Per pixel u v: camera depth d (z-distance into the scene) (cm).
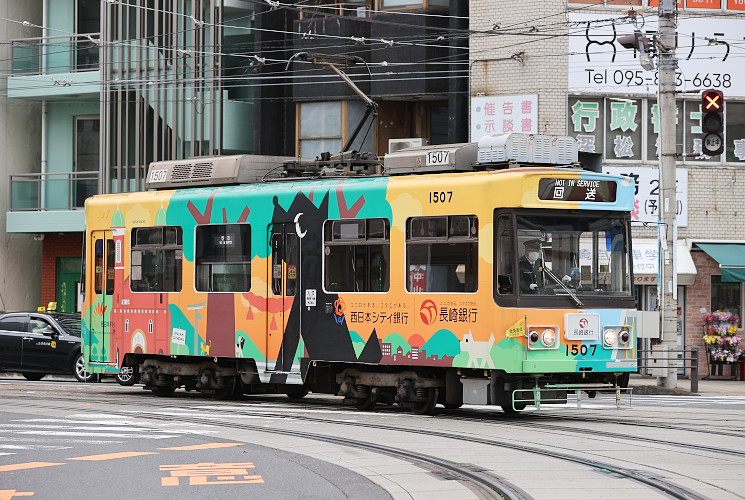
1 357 3409
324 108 3972
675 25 3206
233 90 4262
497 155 2120
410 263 2158
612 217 2105
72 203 4466
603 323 2066
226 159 2572
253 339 2431
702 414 2253
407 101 3981
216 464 1549
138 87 4216
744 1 3697
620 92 3653
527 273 2020
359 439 1805
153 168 2727
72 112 4594
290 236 2369
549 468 1489
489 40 3678
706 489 1326
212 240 2528
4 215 4559
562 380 2078
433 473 1460
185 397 2731
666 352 3164
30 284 4666
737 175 3725
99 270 2798
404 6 3881
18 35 4575
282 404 2519
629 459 1571
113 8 4284
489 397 2053
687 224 3706
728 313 3662
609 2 3647
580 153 2327
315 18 3956
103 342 2783
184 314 2581
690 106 3703
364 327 2225
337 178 2350
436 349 2111
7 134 4569
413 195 2156
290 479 1425
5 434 1900
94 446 1750
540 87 3625
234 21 4212
